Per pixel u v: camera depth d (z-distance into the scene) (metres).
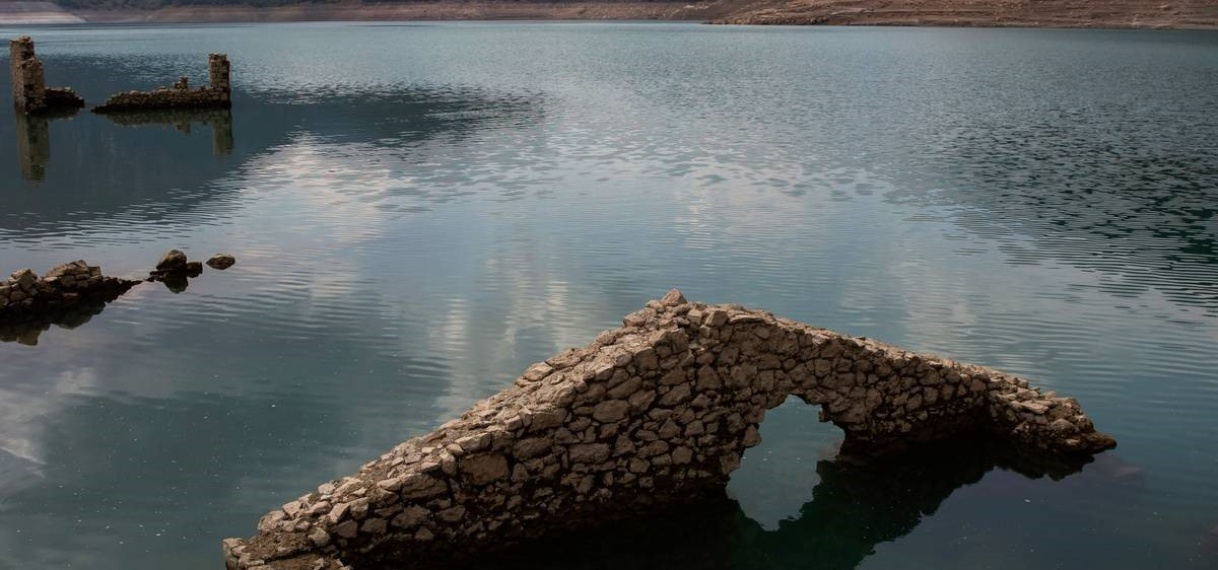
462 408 18.83
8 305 24.11
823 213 35.44
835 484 16.17
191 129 54.50
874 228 33.34
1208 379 20.42
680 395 14.29
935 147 50.75
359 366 20.91
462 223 33.34
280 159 45.22
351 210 35.25
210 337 22.62
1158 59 119.31
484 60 118.38
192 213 34.72
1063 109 68.50
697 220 34.00
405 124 57.03
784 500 15.75
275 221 33.59
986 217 35.09
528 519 13.84
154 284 26.58
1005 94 78.50
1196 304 25.38
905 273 28.05
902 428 16.72
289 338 22.56
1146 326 23.70
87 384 19.92
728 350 14.47
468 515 13.39
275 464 16.62
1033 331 23.30
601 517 14.37
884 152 48.91
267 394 19.44
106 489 15.78
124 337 22.61
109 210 35.03
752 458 17.02
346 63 112.44
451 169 43.00
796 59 120.50
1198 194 39.34
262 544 12.60
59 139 50.38
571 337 22.66
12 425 18.05
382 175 41.53
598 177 41.47
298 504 13.11
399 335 22.75
